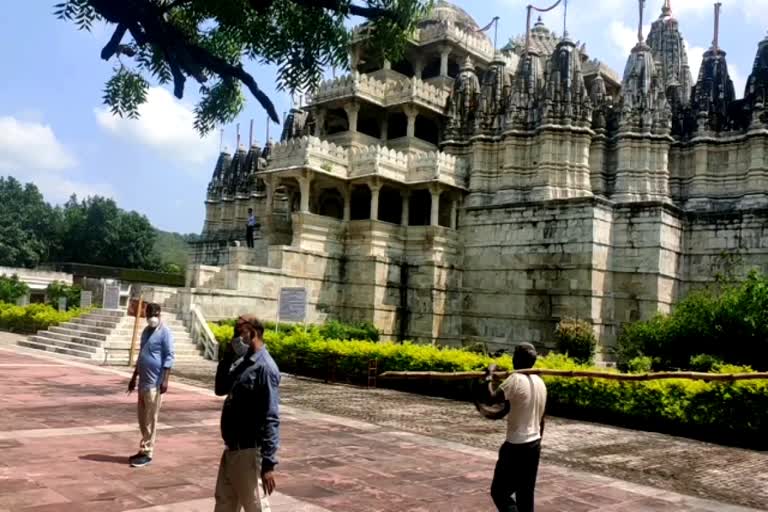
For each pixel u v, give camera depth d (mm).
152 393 10195
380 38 7227
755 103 34938
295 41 6457
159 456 10727
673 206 33812
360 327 33469
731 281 31375
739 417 15727
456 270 38281
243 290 32219
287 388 21625
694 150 36844
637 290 33281
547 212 35000
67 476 9266
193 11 6547
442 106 42594
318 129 42531
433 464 11406
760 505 10305
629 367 21609
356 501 8938
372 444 12867
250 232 39312
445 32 44000
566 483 10828
